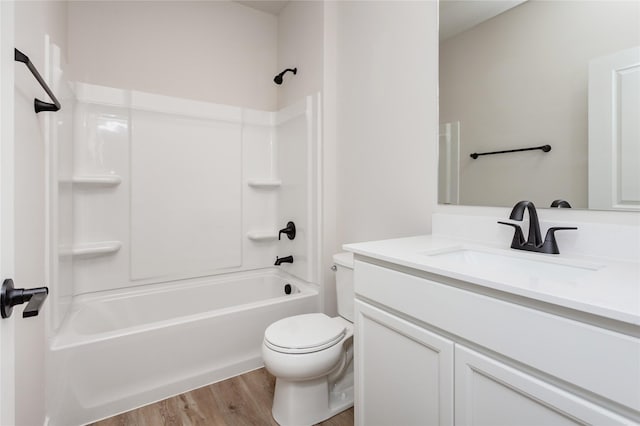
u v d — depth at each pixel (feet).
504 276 2.41
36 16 3.89
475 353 2.50
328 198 6.89
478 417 2.50
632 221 2.98
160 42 7.16
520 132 3.82
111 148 6.50
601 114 3.16
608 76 3.10
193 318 5.52
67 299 5.47
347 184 6.62
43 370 4.16
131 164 6.70
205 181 7.58
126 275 6.68
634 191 2.97
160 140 7.02
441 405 2.78
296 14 7.82
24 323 3.36
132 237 6.73
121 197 6.61
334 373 5.13
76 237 6.18
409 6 5.15
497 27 4.03
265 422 4.73
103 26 6.54
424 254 3.43
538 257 3.24
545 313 2.07
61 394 4.41
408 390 3.13
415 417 3.05
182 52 7.44
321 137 6.82
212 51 7.82
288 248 8.01
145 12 6.99
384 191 5.71
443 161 4.69
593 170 3.23
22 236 3.36
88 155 6.29
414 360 3.06
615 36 3.05
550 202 3.56
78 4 6.28
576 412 1.92
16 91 3.18
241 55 8.23
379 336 3.49
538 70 3.65
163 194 7.06
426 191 4.94
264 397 5.31
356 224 6.39
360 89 6.22
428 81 4.86
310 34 7.22
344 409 5.04
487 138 4.15
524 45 3.77
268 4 8.23
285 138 8.11
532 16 3.70
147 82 7.02
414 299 3.01
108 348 4.77
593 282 2.28
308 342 4.44
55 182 4.52
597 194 3.21
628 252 2.97
